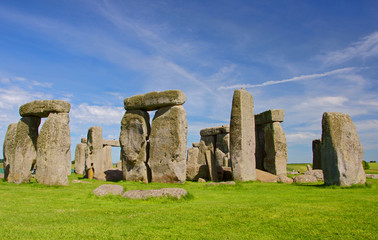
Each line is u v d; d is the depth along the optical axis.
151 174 17.09
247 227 5.89
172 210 7.42
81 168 27.27
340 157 12.50
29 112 14.79
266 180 16.80
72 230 5.68
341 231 5.59
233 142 16.95
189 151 27.50
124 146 17.98
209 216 6.76
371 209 7.35
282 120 21.84
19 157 14.81
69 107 14.53
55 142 13.63
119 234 5.46
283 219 6.47
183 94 16.92
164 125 16.80
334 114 13.05
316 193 10.66
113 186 10.05
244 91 17.58
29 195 10.30
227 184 13.69
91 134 21.92
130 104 18.14
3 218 6.64
